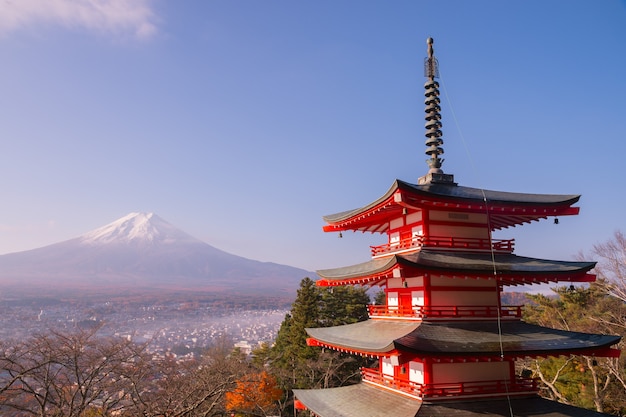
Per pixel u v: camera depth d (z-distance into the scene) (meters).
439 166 23.58
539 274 19.77
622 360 40.75
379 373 22.28
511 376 19.97
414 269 18.52
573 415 18.14
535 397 19.69
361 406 20.41
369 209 22.45
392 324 21.75
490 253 21.31
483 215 21.83
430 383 18.92
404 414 17.95
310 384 55.75
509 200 20.83
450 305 20.23
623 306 45.19
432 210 21.03
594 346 18.41
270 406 45.47
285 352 63.94
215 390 25.17
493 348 17.73
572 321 47.78
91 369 23.17
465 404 18.53
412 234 21.92
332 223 26.00
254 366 53.53
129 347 26.55
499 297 21.14
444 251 20.64
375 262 24.17
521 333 19.70
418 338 17.97
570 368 43.91
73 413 21.45
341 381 57.66
